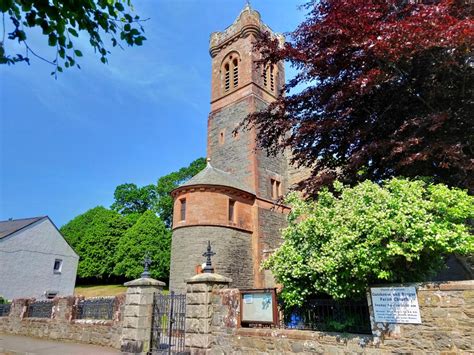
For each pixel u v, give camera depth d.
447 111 7.94
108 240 44.31
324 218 7.61
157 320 10.72
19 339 14.53
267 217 24.92
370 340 6.66
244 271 21.91
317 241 7.83
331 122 9.46
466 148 8.77
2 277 28.17
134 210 50.47
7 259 28.81
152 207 48.62
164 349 10.13
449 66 8.05
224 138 28.86
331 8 9.35
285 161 29.28
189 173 45.47
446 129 8.66
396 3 9.05
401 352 6.24
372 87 8.68
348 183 10.09
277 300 8.58
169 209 45.50
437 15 7.62
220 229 21.30
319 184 9.95
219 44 32.69
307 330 7.75
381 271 6.42
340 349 6.96
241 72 29.86
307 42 10.21
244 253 22.30
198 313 9.24
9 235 29.41
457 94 8.88
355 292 7.19
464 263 8.37
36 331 15.54
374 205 6.83
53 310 15.22
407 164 8.55
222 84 31.34
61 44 4.49
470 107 8.56
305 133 10.21
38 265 31.00
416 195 6.84
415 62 8.59
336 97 9.18
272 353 7.86
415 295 6.34
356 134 9.58
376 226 6.42
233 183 23.95
